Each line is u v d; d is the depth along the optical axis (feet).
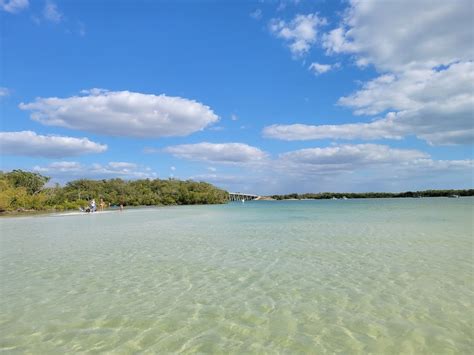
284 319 23.93
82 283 34.17
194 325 23.09
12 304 27.94
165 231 80.33
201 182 453.99
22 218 149.89
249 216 136.46
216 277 35.76
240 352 19.16
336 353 18.89
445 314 24.18
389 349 19.27
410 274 35.32
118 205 352.69
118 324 23.44
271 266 40.40
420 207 187.21
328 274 36.17
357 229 77.51
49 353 19.38
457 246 51.47
